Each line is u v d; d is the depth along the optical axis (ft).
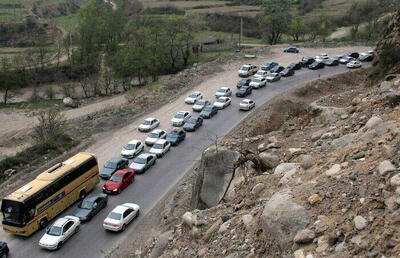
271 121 140.26
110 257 77.05
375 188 36.88
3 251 77.66
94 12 324.60
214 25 428.56
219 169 71.61
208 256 46.01
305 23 381.60
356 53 238.07
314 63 220.02
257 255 40.37
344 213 36.52
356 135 53.88
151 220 89.25
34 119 204.03
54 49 346.74
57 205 92.73
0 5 521.65
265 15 351.05
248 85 188.85
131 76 260.21
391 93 61.16
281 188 49.06
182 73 223.92
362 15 406.41
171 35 287.89
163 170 116.16
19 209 83.66
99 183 109.50
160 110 166.91
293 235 38.09
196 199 73.51
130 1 499.92
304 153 61.26
